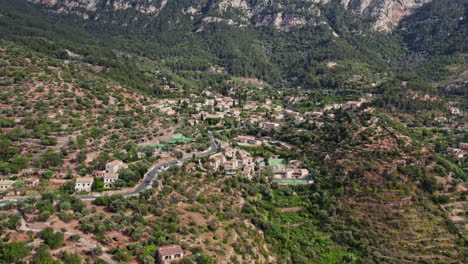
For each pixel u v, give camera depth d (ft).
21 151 572.51
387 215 516.32
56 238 346.13
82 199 450.30
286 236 490.08
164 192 482.69
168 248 360.07
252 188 572.51
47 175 508.53
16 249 321.11
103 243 364.79
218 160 640.58
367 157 619.67
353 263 461.78
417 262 461.78
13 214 383.45
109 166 538.47
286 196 584.40
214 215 469.16
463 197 547.90
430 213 517.55
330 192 579.48
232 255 395.96
